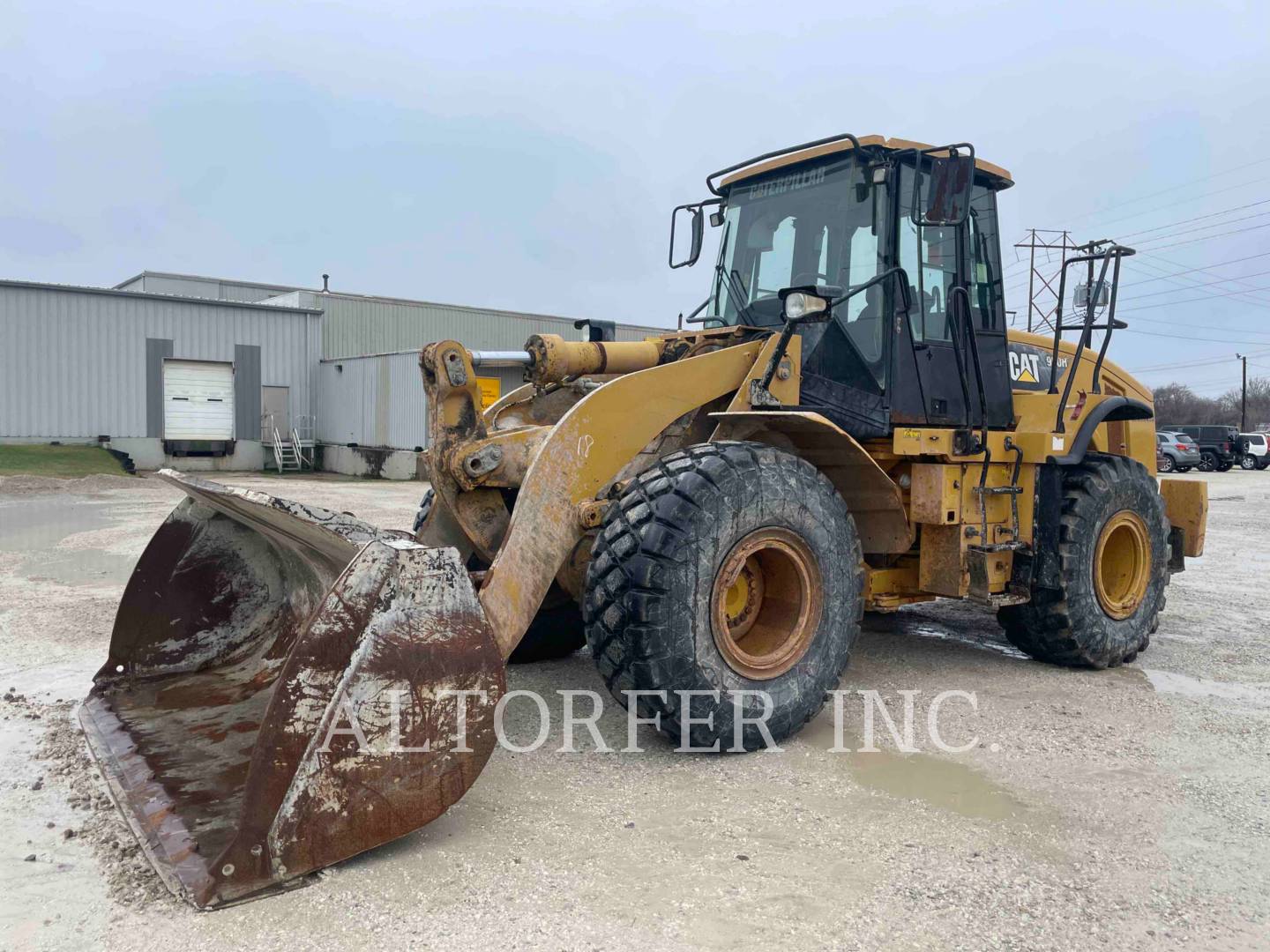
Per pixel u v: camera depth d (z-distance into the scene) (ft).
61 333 75.46
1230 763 11.92
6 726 12.66
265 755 8.15
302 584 12.84
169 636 13.20
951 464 15.28
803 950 7.48
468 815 9.93
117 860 8.82
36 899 8.11
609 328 15.17
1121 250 16.44
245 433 84.33
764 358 13.28
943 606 23.35
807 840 9.47
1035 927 7.90
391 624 8.71
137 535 34.99
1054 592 16.30
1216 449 107.14
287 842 8.17
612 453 12.09
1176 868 9.00
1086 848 9.41
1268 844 9.56
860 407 14.40
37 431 74.59
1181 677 16.52
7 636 18.11
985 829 9.82
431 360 12.87
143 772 9.95
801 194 15.81
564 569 13.99
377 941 7.50
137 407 78.84
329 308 93.66
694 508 11.35
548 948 7.43
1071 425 16.67
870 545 15.37
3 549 31.01
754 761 11.78
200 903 7.83
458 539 14.71
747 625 12.84
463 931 7.66
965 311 15.57
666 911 8.04
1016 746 12.51
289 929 7.64
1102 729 13.30
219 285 110.52
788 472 12.35
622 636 11.26
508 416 15.08
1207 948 7.63
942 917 8.03
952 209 13.53
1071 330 17.16
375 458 79.15
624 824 9.79
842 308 14.82
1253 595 25.31
